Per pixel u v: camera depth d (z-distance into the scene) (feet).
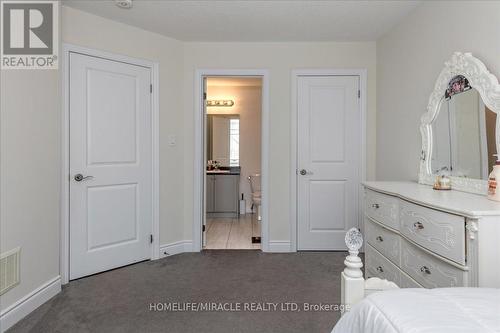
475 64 5.84
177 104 10.77
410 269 5.65
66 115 8.12
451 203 4.76
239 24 9.46
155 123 10.14
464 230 4.26
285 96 10.94
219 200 16.99
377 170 10.76
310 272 8.96
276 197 10.99
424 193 5.88
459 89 6.36
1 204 5.86
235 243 12.09
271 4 8.23
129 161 9.54
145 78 9.89
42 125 7.00
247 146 18.17
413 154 8.41
